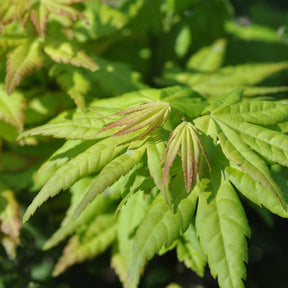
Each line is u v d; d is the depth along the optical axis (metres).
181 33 0.74
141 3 0.61
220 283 0.42
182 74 0.62
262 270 0.74
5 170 0.53
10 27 0.51
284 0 1.19
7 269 0.56
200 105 0.47
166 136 0.45
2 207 0.51
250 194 0.44
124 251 0.49
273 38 0.86
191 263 0.50
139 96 0.48
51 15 0.54
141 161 0.45
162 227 0.43
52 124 0.45
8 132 0.52
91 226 0.53
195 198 0.44
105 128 0.44
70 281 0.63
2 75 0.52
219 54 0.71
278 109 0.46
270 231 0.76
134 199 0.49
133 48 0.67
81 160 0.44
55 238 0.50
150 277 0.63
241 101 0.47
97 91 0.53
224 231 0.43
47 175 0.52
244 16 0.97
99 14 0.59
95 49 0.58
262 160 0.44
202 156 0.44
